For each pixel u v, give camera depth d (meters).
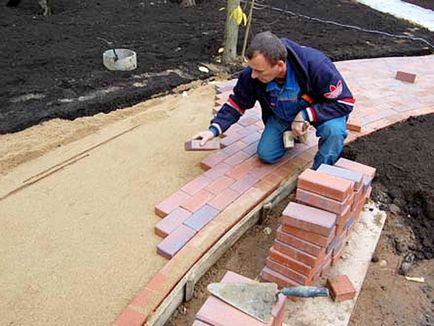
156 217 2.99
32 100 4.12
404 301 2.62
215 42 5.66
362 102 4.45
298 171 3.41
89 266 2.62
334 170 2.56
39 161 3.50
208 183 3.21
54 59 4.94
